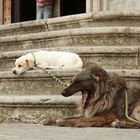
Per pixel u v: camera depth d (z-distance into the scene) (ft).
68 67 36.01
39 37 44.50
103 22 45.32
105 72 28.68
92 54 38.14
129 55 37.99
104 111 28.22
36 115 32.55
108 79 28.53
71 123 28.07
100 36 41.60
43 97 32.45
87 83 28.27
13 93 36.52
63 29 46.50
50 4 63.16
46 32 44.21
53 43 43.75
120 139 21.94
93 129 26.40
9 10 73.82
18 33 51.31
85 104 28.84
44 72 35.06
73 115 31.68
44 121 29.76
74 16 46.47
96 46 39.68
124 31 41.19
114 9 61.67
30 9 94.32
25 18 93.91
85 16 45.68
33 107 32.63
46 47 44.14
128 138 22.40
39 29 49.57
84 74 28.37
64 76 34.50
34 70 35.96
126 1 61.05
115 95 28.30
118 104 28.19
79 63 36.37
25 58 36.35
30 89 35.68
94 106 28.37
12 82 36.63
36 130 26.13
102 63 38.01
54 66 36.52
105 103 28.17
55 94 34.73
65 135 23.53
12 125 30.09
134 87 28.78
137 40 41.45
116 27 41.45
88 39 41.88
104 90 28.30
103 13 45.14
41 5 62.85
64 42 43.01
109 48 37.93
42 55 36.86
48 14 63.00
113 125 27.32
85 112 28.86
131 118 27.99
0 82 37.45
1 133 24.66
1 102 33.55
